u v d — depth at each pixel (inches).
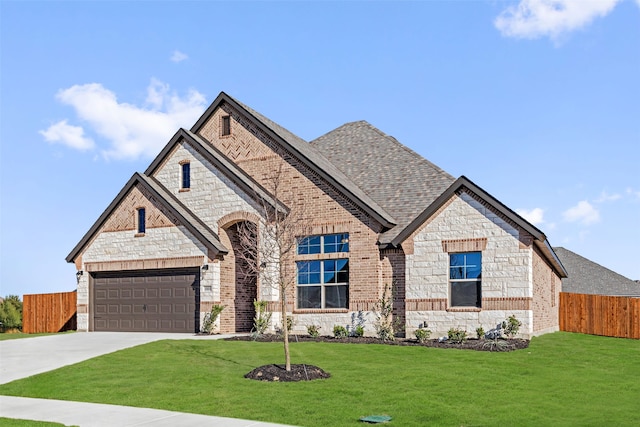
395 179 1142.3
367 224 1004.6
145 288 1148.5
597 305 1163.9
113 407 529.0
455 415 486.9
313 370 642.8
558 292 1222.9
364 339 930.7
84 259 1208.2
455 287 934.4
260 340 925.8
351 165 1222.3
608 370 685.9
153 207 1146.7
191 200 1149.1
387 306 981.2
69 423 471.8
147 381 624.4
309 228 1037.8
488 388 581.3
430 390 571.2
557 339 952.9
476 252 922.7
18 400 565.6
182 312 1103.6
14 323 1603.1
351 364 698.8
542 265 1026.1
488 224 910.4
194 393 570.3
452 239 933.2
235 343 881.5
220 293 1087.0
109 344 916.0
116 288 1179.9
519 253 887.1
